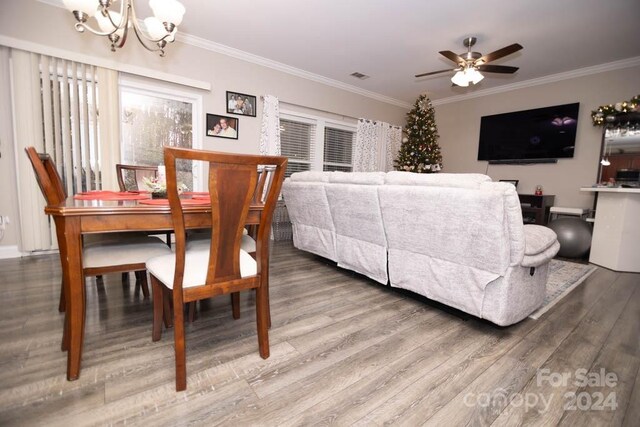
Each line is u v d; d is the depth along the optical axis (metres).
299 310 2.06
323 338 1.69
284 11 3.11
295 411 1.15
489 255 1.64
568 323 1.94
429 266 2.00
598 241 3.45
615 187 3.40
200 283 1.28
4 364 1.35
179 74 3.70
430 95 5.95
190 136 3.94
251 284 1.41
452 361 1.50
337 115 5.41
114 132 3.27
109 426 1.04
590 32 3.38
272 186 1.35
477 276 1.73
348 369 1.42
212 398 1.20
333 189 2.54
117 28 1.94
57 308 1.90
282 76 4.61
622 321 1.98
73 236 1.21
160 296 1.58
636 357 1.56
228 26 3.44
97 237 1.89
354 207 2.40
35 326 1.69
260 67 4.37
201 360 1.45
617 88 4.17
